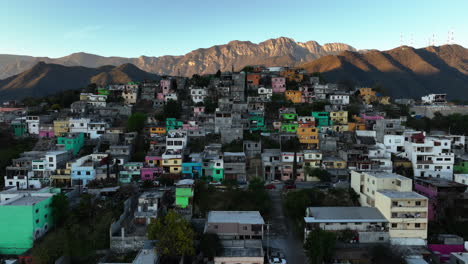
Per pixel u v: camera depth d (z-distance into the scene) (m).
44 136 108.50
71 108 128.62
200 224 63.84
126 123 119.00
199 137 104.06
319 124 114.12
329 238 53.84
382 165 85.81
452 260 53.78
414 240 57.94
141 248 57.53
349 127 111.19
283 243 60.50
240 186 78.75
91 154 88.06
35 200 63.25
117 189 73.25
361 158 86.94
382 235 58.06
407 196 59.56
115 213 63.81
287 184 80.94
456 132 117.88
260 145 95.75
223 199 72.25
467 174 78.50
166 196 72.44
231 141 100.56
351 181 76.56
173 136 93.56
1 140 102.69
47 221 64.06
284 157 87.25
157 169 82.88
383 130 101.00
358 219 58.78
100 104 135.00
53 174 83.12
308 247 55.25
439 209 68.12
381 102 151.00
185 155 89.88
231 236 58.88
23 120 113.50
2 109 134.62
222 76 156.25
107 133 104.19
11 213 58.94
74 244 56.53
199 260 56.25
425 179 78.50
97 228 60.59
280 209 70.81
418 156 88.00
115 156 88.31
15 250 59.06
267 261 54.94
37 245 58.22
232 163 84.00
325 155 93.19
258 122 112.44
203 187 73.44
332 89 152.12
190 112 127.62
